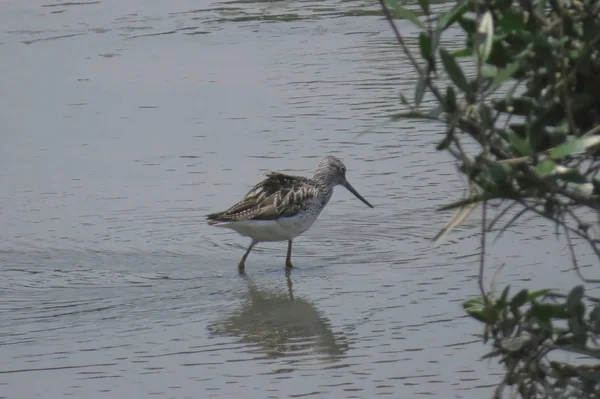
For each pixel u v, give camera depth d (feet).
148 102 69.15
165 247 47.29
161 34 87.25
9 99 70.64
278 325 38.11
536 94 16.28
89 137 62.85
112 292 41.88
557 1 15.03
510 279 40.88
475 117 15.90
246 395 32.14
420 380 32.73
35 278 43.39
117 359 35.42
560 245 44.27
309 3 97.25
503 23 14.99
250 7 96.48
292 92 69.92
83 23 91.66
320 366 34.27
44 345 36.63
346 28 86.89
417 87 15.43
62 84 73.87
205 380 33.50
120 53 81.76
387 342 35.96
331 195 50.98
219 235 49.03
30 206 52.24
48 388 33.22
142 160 58.65
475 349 34.88
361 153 58.65
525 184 15.61
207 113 66.49
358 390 32.17
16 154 60.08
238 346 36.32
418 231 47.93
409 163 56.80
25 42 85.66
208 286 42.68
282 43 83.05
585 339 17.21
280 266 44.96
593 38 14.94
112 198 53.16
